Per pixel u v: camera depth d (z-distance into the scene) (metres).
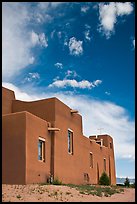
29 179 22.03
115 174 52.91
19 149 22.09
